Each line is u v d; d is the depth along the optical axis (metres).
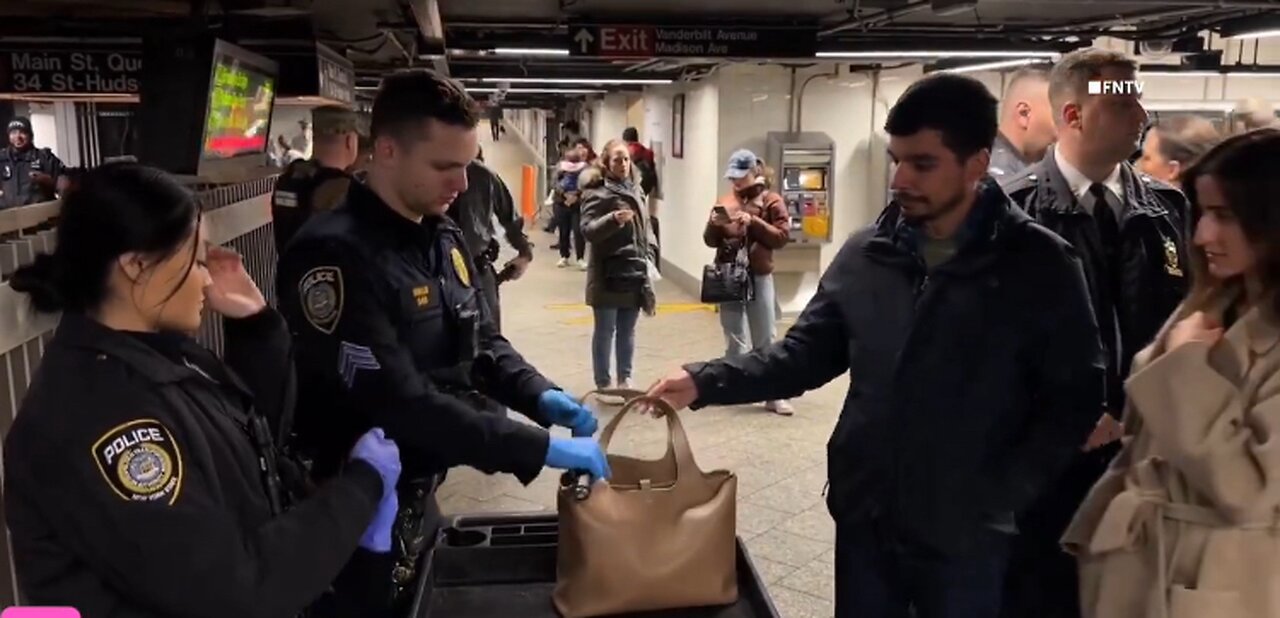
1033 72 2.58
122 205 1.17
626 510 1.74
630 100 14.92
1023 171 2.31
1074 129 2.15
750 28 6.76
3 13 5.01
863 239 1.97
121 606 1.16
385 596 1.81
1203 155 1.62
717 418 5.46
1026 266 1.77
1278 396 1.49
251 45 5.07
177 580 1.13
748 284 5.72
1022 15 6.94
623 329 5.90
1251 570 1.56
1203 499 1.61
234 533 1.20
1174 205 2.26
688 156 10.09
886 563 1.91
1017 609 2.07
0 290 1.68
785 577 3.45
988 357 1.78
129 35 5.13
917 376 1.81
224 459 1.26
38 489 1.12
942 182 1.75
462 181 1.80
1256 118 3.45
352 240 1.73
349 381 1.70
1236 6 6.24
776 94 8.74
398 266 1.76
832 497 1.98
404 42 6.66
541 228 18.44
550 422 2.00
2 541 1.71
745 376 2.03
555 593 1.80
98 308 1.20
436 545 1.99
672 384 2.00
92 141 9.56
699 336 7.83
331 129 3.85
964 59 7.82
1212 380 1.51
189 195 1.25
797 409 5.66
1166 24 7.49
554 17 6.81
